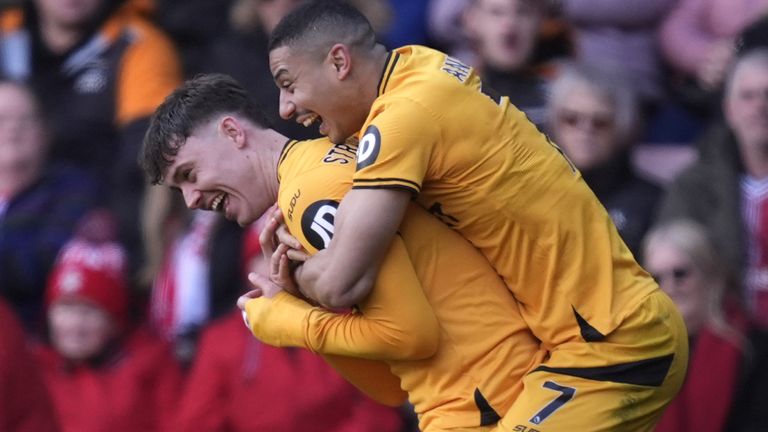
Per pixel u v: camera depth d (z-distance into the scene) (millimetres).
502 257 15148
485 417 15141
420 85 14719
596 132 23109
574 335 15148
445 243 15148
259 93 24562
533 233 15008
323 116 15000
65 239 24734
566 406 14969
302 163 15117
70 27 26453
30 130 25234
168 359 23469
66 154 25922
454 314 15164
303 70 14867
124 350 23375
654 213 22938
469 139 14734
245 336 22344
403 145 14430
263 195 15445
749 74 22625
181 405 22594
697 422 20750
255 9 25172
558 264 15055
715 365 20891
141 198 25078
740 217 22422
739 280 21781
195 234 24172
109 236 24594
